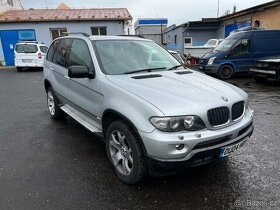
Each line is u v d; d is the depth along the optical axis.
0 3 23.64
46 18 22.31
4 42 22.45
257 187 3.35
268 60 10.63
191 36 25.30
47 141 4.93
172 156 2.88
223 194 3.22
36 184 3.48
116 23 22.88
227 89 3.64
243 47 12.27
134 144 3.15
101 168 3.90
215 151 3.09
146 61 4.43
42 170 3.85
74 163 4.06
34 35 22.59
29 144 4.80
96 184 3.47
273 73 10.30
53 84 5.63
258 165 3.89
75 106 4.79
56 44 5.79
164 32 35.56
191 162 2.99
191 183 3.46
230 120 3.27
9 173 3.77
